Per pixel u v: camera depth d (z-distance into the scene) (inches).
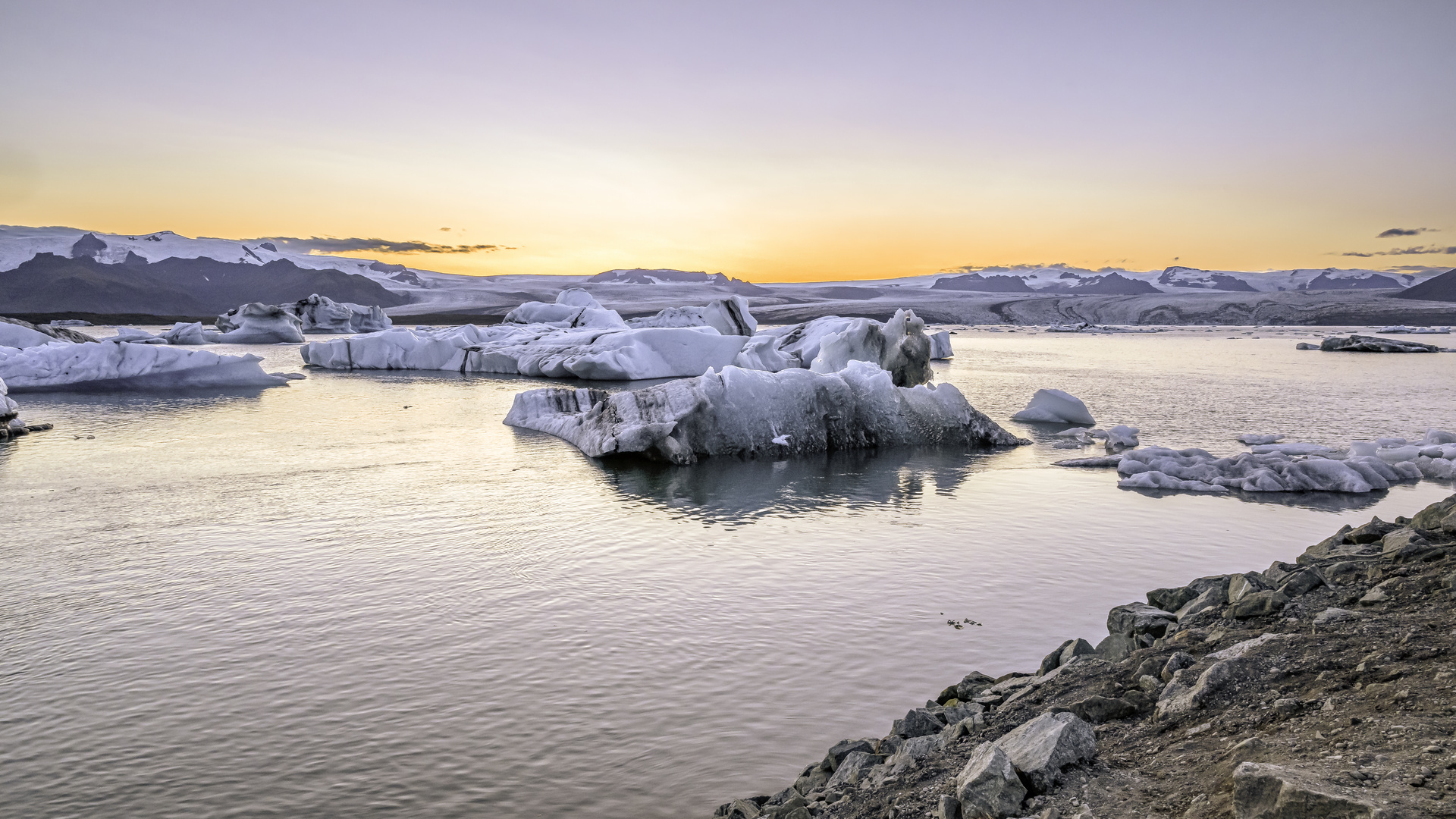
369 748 266.7
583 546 498.3
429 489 658.2
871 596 411.2
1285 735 174.7
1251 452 800.3
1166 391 1510.8
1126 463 720.3
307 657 337.1
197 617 381.1
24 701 298.7
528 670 323.9
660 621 376.2
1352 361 2458.2
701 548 496.4
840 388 881.5
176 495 629.9
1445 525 294.7
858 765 225.1
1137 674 235.3
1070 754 185.2
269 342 3186.5
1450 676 179.9
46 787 245.8
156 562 462.9
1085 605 398.6
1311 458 713.0
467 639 354.6
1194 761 177.2
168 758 261.6
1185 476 695.7
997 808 171.2
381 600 402.9
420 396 1381.6
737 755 262.4
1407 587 247.0
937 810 184.7
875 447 883.4
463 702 297.4
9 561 462.9
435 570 449.7
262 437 924.6
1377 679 190.1
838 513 584.7
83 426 1003.3
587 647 346.9
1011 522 560.4
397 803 236.4
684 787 244.1
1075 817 162.7
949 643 351.3
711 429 815.1
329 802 236.8
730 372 841.5
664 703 296.8
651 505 608.1
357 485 673.6
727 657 336.8
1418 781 138.3
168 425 1013.2
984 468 766.5
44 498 618.2
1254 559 476.4
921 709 257.0
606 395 973.8
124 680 315.6
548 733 275.4
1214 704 201.2
